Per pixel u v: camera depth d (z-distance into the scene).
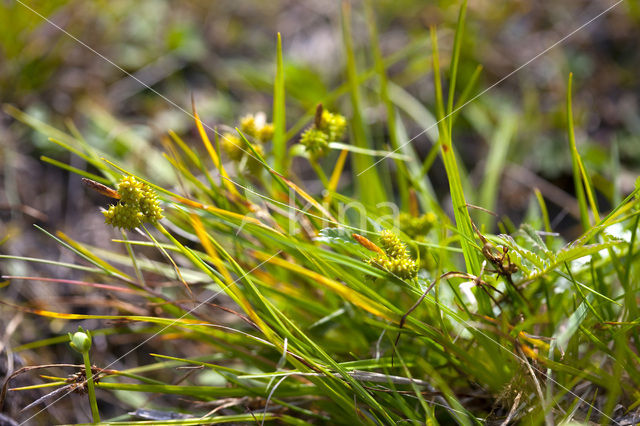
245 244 0.28
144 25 0.44
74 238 0.33
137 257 0.31
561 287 0.26
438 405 0.26
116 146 0.37
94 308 0.32
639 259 0.26
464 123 0.43
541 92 0.44
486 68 0.44
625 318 0.26
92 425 0.25
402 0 0.48
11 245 0.32
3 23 0.36
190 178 0.28
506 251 0.25
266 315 0.26
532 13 0.47
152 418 0.26
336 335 0.29
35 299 0.31
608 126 0.43
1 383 0.28
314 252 0.25
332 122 0.27
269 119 0.43
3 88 0.37
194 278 0.28
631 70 0.44
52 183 0.35
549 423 0.24
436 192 0.40
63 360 0.31
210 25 0.47
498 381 0.25
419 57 0.45
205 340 0.28
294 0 0.50
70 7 0.39
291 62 0.44
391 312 0.25
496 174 0.35
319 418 0.27
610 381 0.24
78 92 0.39
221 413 0.27
